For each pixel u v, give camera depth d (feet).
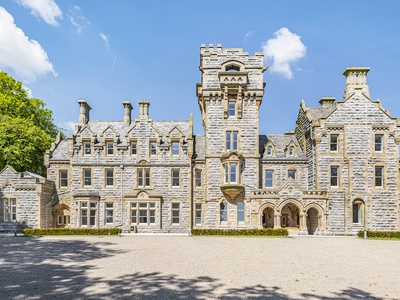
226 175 136.26
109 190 140.46
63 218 148.87
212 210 135.95
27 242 96.89
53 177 143.95
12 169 134.72
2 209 132.98
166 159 141.49
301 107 150.00
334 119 132.98
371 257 75.31
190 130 142.00
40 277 54.13
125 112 156.04
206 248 87.10
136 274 56.49
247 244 95.30
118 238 109.09
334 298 44.19
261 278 54.34
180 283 50.70
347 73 145.07
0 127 143.74
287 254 78.54
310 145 138.41
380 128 132.36
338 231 127.85
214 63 141.18
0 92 159.22
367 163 131.03
